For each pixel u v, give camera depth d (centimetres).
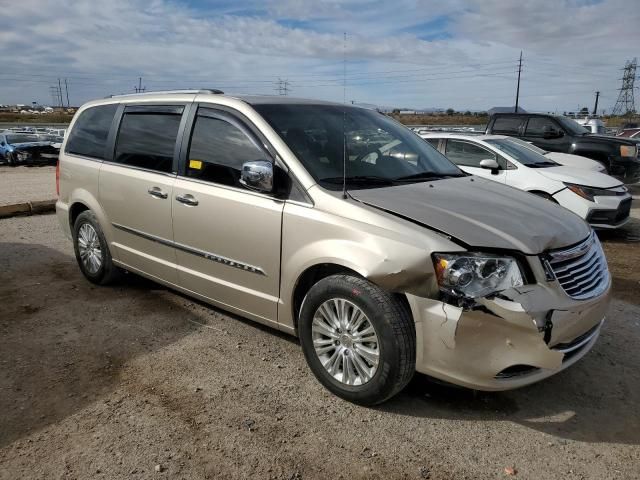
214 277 409
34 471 273
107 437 300
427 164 434
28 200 1164
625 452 294
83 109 559
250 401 337
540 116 1303
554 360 292
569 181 805
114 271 524
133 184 461
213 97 423
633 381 369
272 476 271
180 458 283
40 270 601
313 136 389
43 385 355
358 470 276
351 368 332
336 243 325
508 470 278
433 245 297
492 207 349
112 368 378
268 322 383
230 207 382
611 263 674
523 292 292
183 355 397
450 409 331
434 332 296
